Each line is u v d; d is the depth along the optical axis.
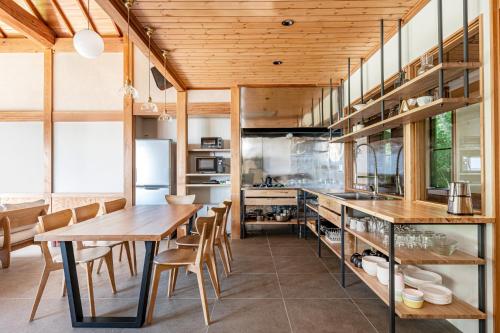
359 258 2.55
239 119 4.75
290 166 5.20
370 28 2.84
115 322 2.03
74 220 2.60
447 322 2.05
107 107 5.13
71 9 4.71
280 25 2.80
